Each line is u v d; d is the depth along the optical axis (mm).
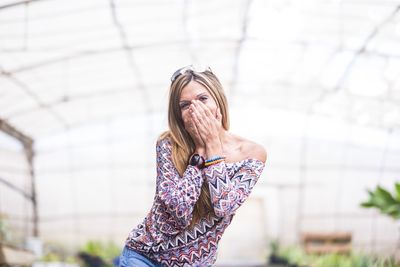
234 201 1892
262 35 9664
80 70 10594
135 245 1931
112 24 8500
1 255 7465
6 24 7629
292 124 15664
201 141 1980
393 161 15500
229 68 11953
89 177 15922
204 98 2002
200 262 1918
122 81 12016
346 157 15875
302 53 10461
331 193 16297
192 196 1860
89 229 16219
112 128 15258
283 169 16453
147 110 14531
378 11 8000
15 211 15172
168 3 8000
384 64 10047
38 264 13125
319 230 16578
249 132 16109
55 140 15172
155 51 10234
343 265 12438
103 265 14281
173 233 1902
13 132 13328
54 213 15844
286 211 16703
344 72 10977
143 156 15883
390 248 15906
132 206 16281
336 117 14188
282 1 8094
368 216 16016
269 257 15805
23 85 10711
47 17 7629
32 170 15195
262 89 13344
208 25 9164
